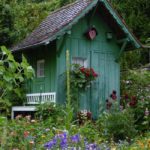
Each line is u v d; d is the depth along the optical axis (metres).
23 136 6.80
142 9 21.83
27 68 4.84
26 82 14.16
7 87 4.87
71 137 5.46
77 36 13.04
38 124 9.08
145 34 21.47
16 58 14.95
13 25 17.06
